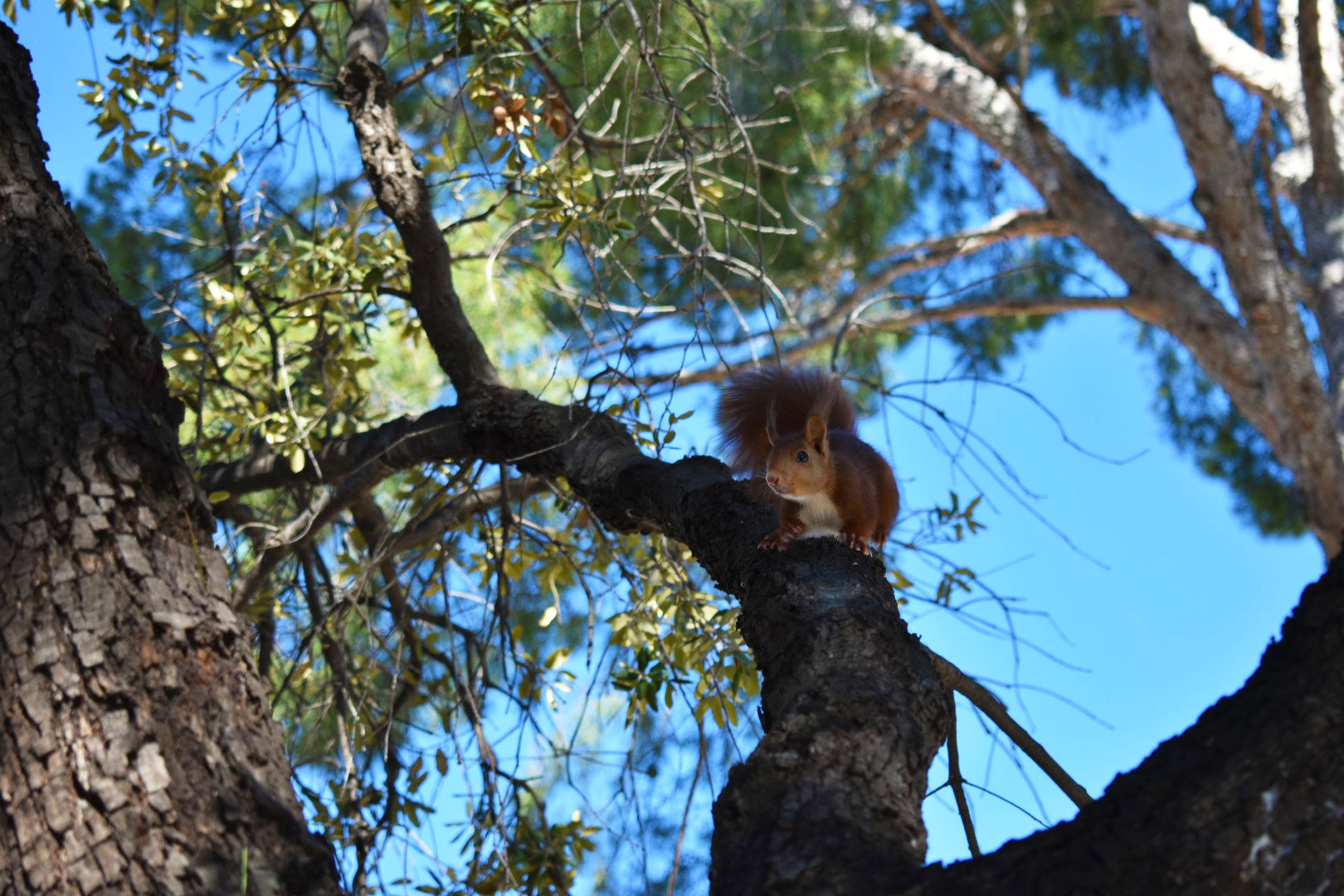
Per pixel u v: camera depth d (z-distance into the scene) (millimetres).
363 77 6828
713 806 3133
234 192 7422
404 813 6355
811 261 13297
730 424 5676
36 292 3922
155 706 3164
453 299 6625
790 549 4312
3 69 4645
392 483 9641
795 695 3443
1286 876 2590
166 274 9867
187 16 7789
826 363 13977
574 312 5949
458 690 6477
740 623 4195
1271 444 12859
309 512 7082
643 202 6301
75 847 2936
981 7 14297
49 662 3172
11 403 3652
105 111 6938
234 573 7223
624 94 8812
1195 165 11695
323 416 6465
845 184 13695
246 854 3008
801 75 11867
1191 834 2627
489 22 6426
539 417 6035
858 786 3053
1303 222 13727
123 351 3938
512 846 6156
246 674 3406
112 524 3432
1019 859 2713
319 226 7812
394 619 7348
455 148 7703
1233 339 12906
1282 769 2656
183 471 3727
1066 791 4645
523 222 6523
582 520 7105
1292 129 14219
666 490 5129
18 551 3357
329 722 7691
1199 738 2779
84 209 10125
